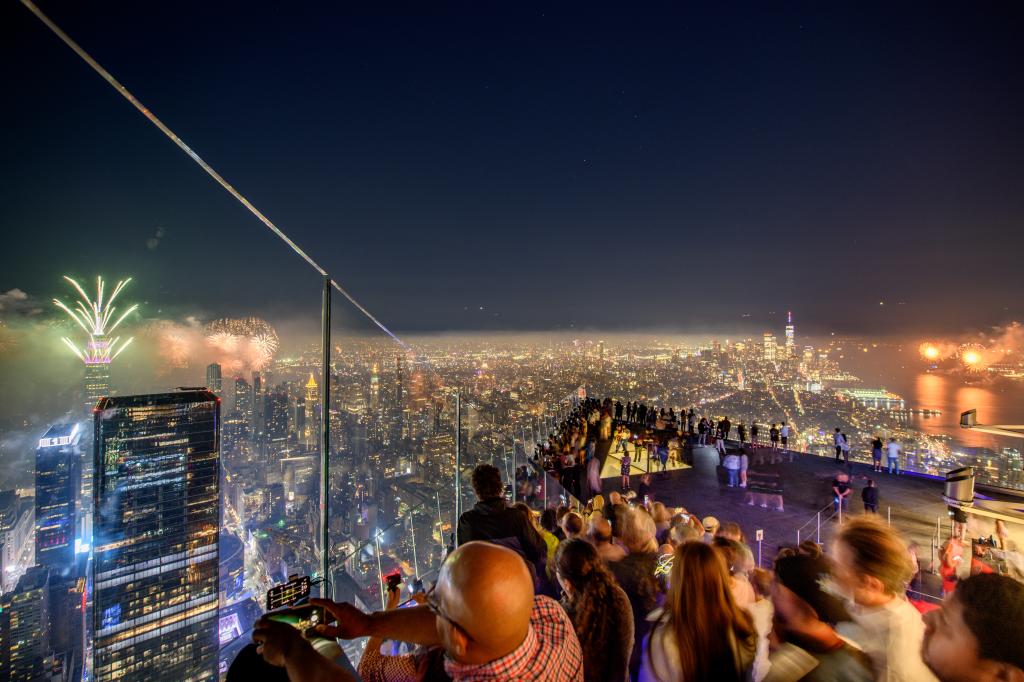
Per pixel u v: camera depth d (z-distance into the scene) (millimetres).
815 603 2135
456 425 7547
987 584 1774
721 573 2064
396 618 1547
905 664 1891
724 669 1972
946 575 6266
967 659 1737
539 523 5113
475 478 3746
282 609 1470
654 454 14445
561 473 13211
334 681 1155
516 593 1245
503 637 1218
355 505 19031
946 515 9969
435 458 24062
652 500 11180
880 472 13500
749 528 9516
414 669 1626
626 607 2535
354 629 1510
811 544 2646
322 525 3281
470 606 1208
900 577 2012
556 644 1423
